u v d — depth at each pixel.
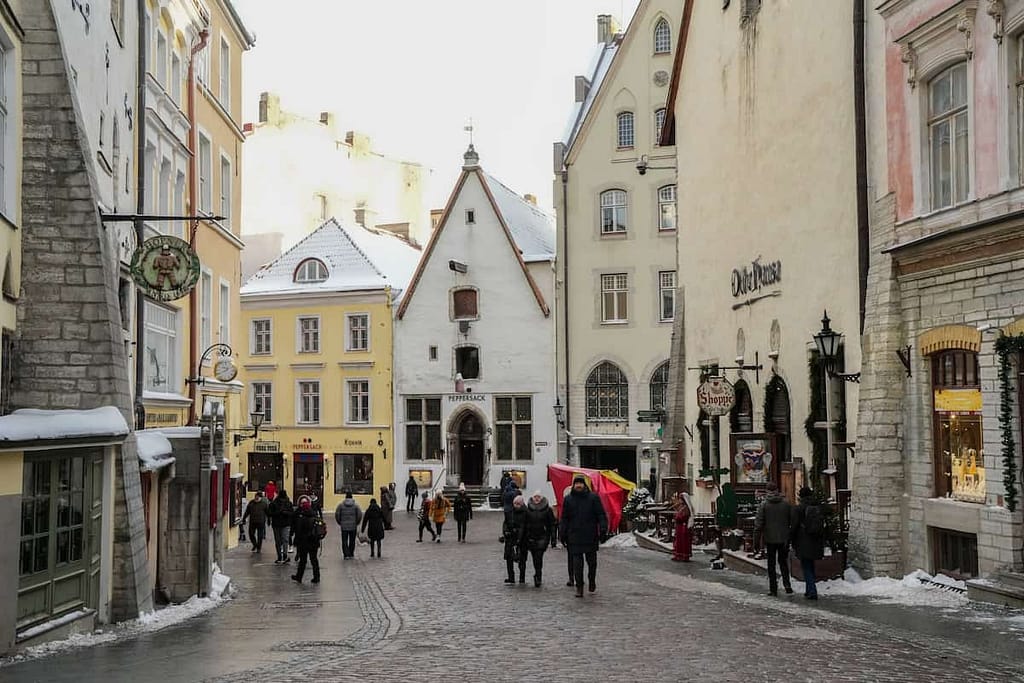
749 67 26.59
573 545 17.75
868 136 19.55
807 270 22.64
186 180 29.50
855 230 20.11
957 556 16.72
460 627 14.45
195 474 19.53
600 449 50.75
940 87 17.52
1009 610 14.38
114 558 16.02
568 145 51.59
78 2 17.80
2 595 11.89
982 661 10.86
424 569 25.08
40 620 13.28
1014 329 15.20
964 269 16.38
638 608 15.84
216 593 19.83
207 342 32.22
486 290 53.38
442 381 53.94
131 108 23.59
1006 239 15.21
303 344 56.97
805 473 22.50
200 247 31.19
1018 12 15.14
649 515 32.56
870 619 14.03
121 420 15.88
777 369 24.52
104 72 20.16
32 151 16.28
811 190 22.42
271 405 57.44
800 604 15.87
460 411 53.53
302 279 57.75
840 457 20.56
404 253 62.66
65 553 14.11
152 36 26.12
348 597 19.83
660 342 49.44
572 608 16.11
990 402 15.67
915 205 17.80
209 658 11.86
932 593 16.38
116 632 14.77
